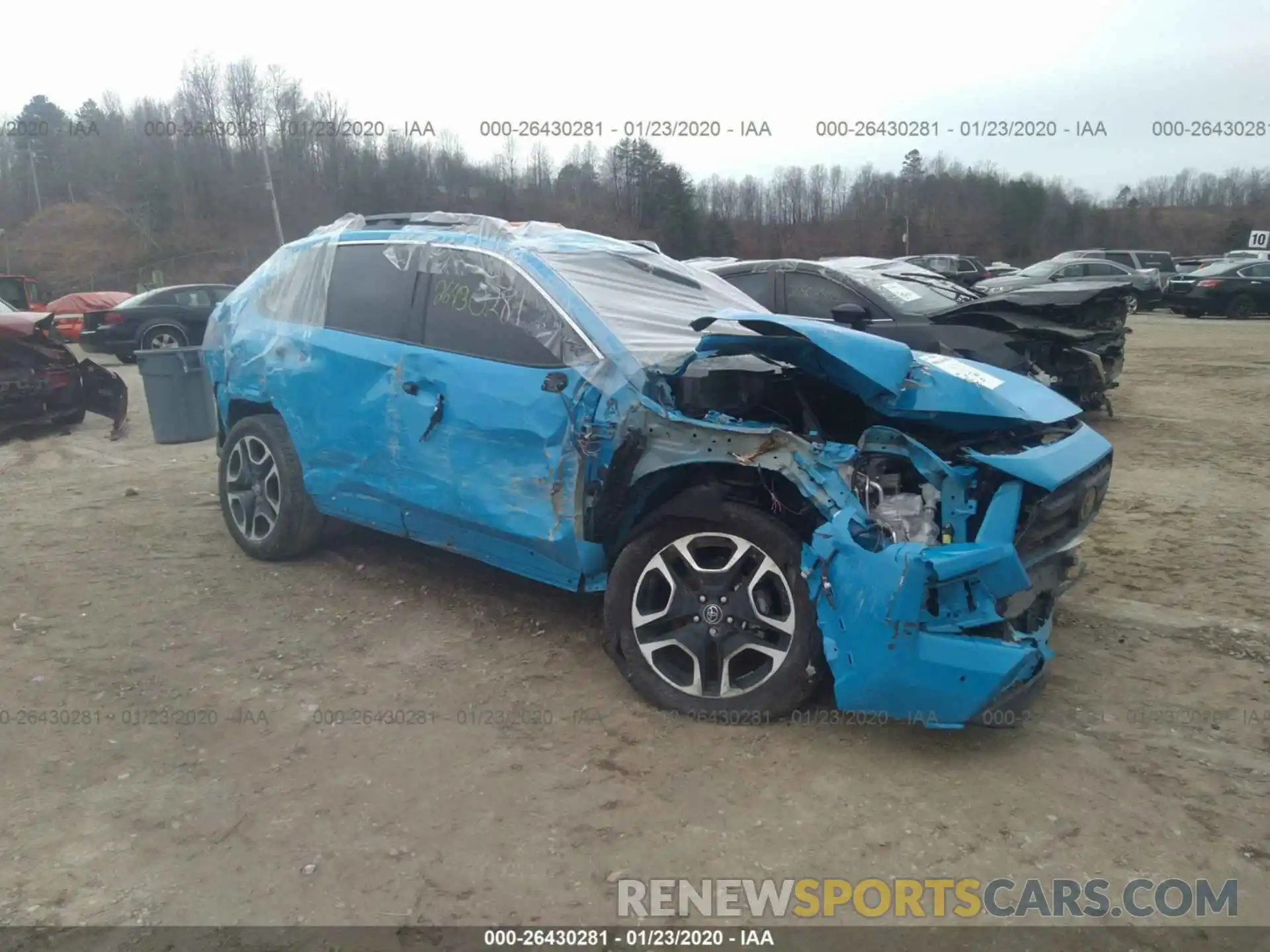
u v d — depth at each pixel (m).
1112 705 3.77
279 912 2.65
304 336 5.00
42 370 9.63
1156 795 3.16
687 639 3.64
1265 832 2.97
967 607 3.18
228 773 3.34
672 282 4.77
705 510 3.54
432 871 2.82
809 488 3.36
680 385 3.75
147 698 3.88
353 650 4.33
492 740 3.54
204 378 9.34
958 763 3.35
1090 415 10.20
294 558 5.47
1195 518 6.32
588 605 4.81
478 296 4.34
